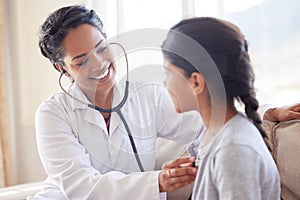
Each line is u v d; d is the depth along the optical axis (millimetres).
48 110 1240
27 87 2637
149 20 1900
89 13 1149
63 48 1111
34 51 2576
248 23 1743
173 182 962
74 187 1115
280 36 1699
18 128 2711
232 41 800
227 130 796
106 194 1061
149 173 1036
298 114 1313
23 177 2717
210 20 822
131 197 1028
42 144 1217
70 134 1203
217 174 757
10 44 2680
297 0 1662
